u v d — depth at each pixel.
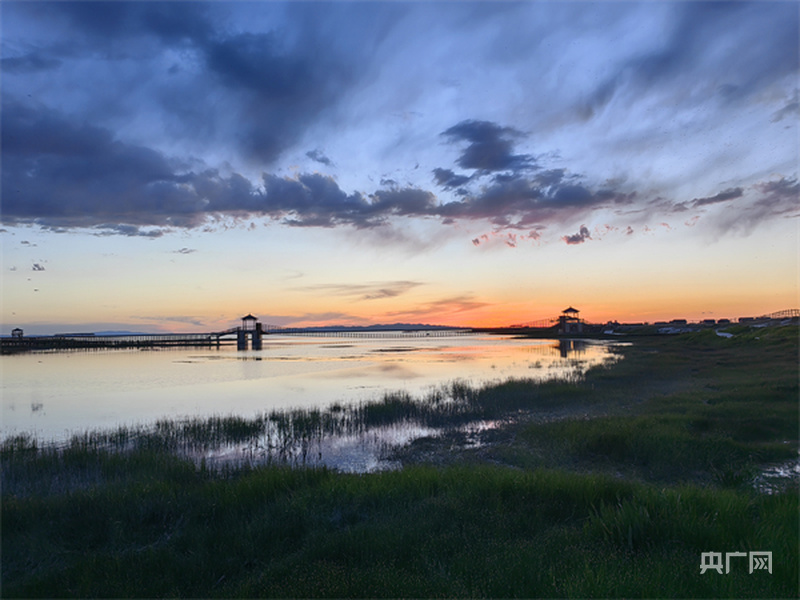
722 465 11.43
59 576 5.98
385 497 8.30
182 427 18.44
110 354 78.19
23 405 25.25
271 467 10.76
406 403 22.22
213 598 5.29
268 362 58.03
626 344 81.88
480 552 5.88
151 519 8.12
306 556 6.16
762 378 24.97
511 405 22.17
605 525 6.34
